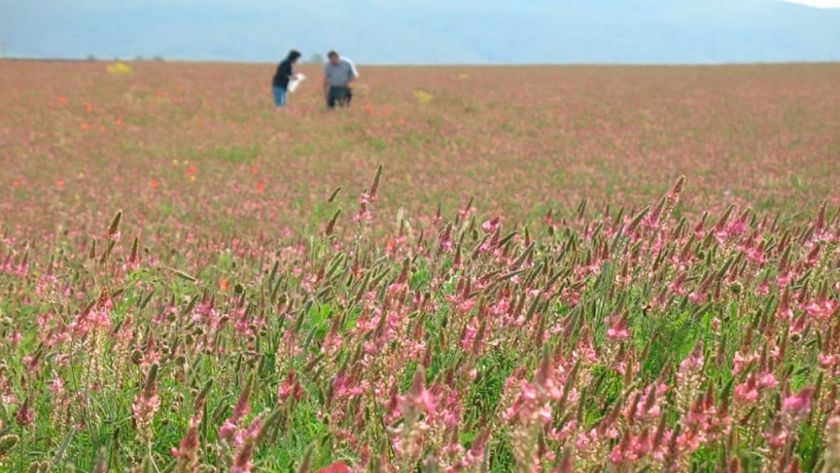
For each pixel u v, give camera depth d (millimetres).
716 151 26047
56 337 6410
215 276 9406
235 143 28250
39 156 25766
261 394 5219
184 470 3715
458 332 5375
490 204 16281
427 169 22641
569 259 7035
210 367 5930
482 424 4660
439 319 6125
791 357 5020
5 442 4434
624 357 5145
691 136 30484
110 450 4734
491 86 51594
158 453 4848
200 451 4328
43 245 12414
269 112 35969
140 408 4277
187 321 6598
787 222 10164
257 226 14609
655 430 3896
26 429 5047
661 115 37500
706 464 4090
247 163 24609
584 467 3949
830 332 4629
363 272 6777
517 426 4082
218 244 12031
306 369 5098
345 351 5555
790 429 3760
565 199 16922
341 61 36312
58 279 8328
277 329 6047
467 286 5391
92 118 34312
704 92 49781
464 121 34188
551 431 4121
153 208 16750
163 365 5598
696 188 18078
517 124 33844
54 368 5879
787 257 6172
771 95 47781
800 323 5055
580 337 4961
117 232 6020
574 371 4434
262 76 56656
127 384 5625
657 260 6445
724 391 4059
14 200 18156
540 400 3238
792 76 63375
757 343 5441
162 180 21062
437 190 18391
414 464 3887
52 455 4875
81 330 5180
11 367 5914
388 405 4312
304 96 42281
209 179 21234
